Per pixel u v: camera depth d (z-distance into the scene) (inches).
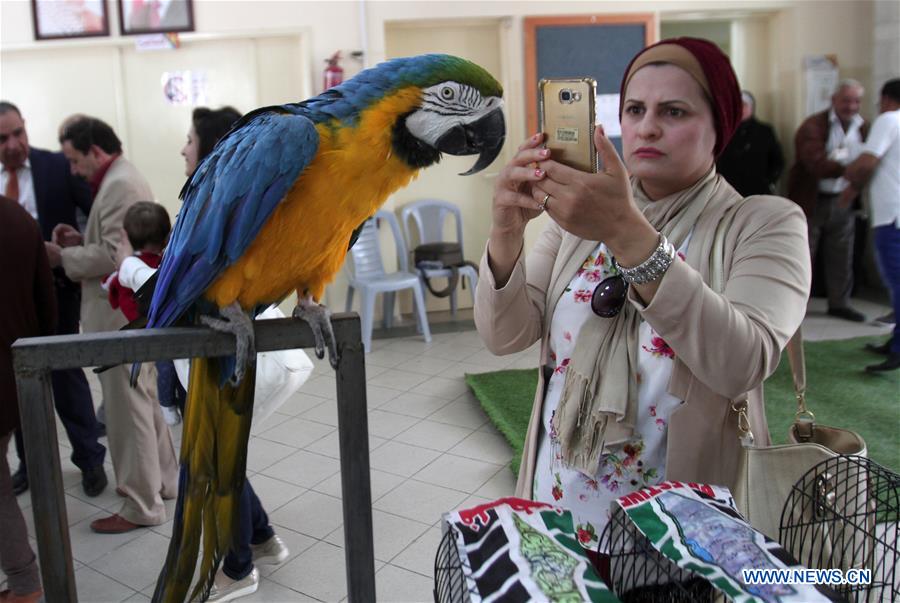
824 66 220.5
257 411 81.0
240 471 43.1
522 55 210.1
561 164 40.7
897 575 61.0
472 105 47.6
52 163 127.3
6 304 81.9
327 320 39.6
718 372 41.7
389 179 48.1
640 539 37.0
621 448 47.4
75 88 200.7
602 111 214.5
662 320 41.1
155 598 41.1
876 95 220.8
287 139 44.6
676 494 36.9
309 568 94.0
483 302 51.4
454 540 34.5
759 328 42.1
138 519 105.5
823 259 217.0
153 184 207.6
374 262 202.8
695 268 47.1
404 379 167.2
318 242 48.1
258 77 204.1
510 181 43.4
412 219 223.3
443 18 205.6
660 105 47.2
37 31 196.1
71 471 127.4
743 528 34.1
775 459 47.2
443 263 205.0
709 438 46.0
